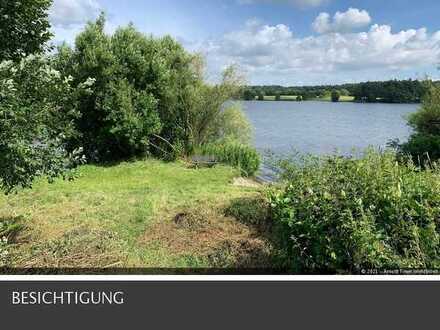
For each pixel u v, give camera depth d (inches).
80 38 542.0
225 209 279.7
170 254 220.7
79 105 533.0
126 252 216.8
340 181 154.9
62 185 392.8
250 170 497.4
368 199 144.6
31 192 356.5
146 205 310.2
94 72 528.1
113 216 285.0
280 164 241.8
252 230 245.4
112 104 532.1
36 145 224.2
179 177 448.5
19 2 216.5
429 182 148.3
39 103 218.5
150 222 271.1
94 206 313.6
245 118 631.2
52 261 197.3
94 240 225.3
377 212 141.6
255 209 263.4
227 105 620.4
